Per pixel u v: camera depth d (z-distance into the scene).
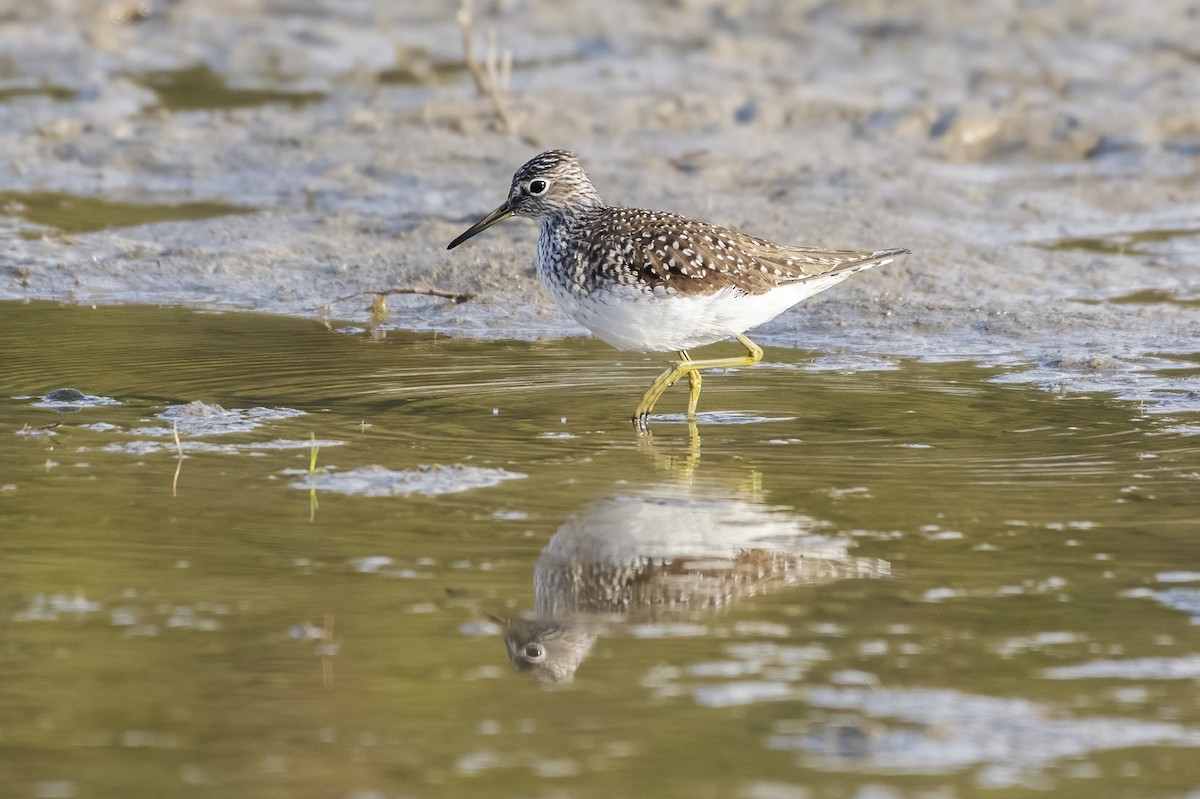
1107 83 26.42
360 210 20.98
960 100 25.86
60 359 14.73
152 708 7.55
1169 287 17.83
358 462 11.51
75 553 9.55
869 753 7.15
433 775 6.93
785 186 21.47
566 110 25.28
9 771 6.93
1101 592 9.02
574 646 8.34
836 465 11.49
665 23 32.09
